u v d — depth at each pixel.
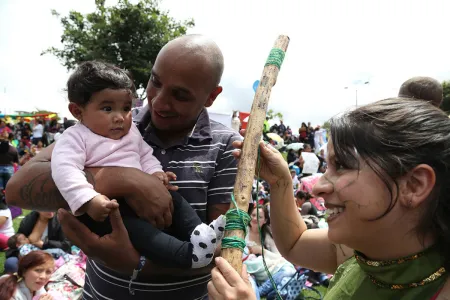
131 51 16.98
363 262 1.10
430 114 0.99
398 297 1.04
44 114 29.69
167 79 1.51
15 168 9.70
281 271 4.13
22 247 4.42
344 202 1.02
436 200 0.95
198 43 1.54
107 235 1.39
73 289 3.65
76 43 18.31
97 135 1.57
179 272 1.47
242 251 1.16
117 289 1.60
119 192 1.44
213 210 1.63
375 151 0.96
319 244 1.60
